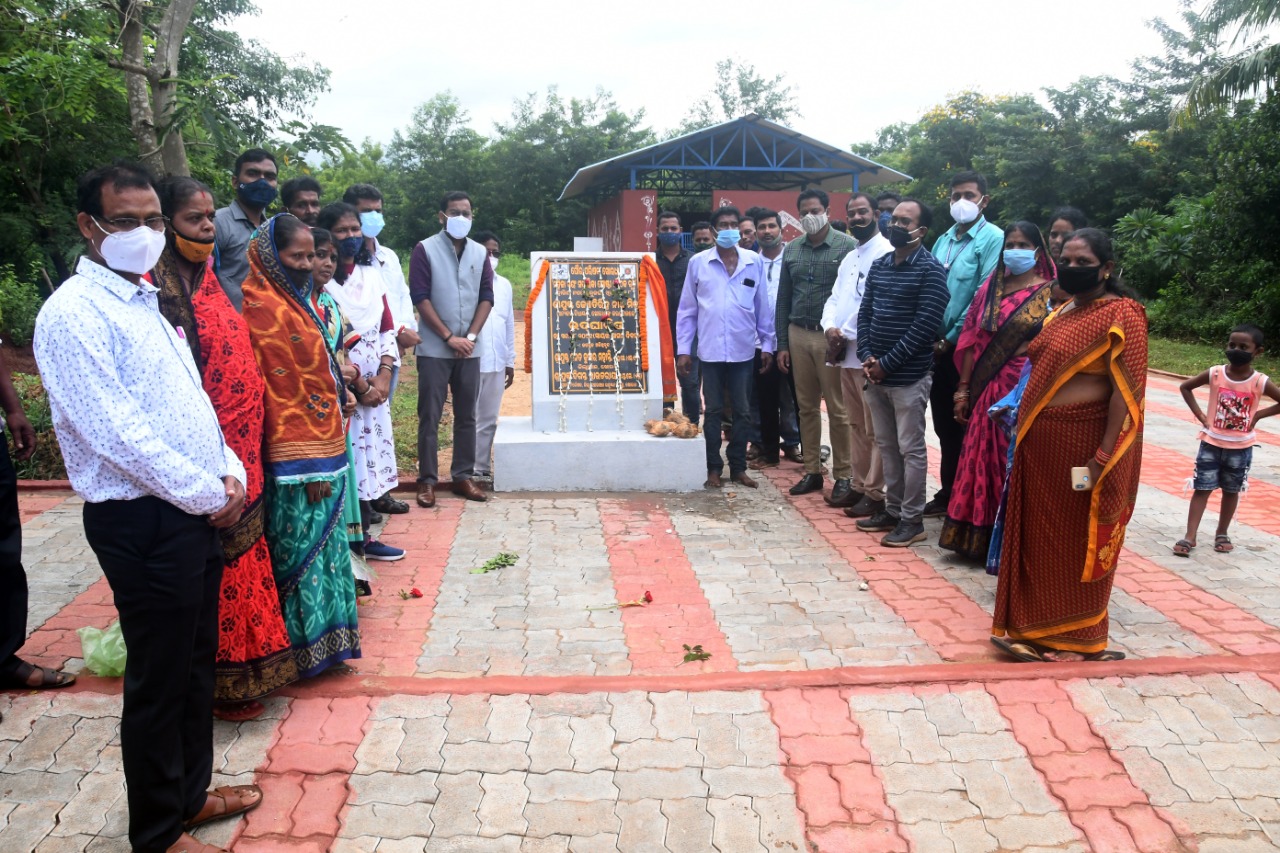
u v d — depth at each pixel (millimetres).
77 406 2395
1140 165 26375
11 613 3627
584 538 5688
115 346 2482
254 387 3287
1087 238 3803
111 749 3322
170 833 2721
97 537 2547
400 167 41125
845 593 4844
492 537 5688
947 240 6023
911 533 5590
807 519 6145
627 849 2906
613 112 39656
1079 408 3875
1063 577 3984
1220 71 16625
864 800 3141
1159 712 3615
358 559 4516
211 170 12750
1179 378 14883
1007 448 5078
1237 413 5309
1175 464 8148
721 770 3271
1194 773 3287
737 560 5336
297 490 3652
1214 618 4535
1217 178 20109
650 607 4645
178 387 2641
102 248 2479
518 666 4008
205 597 2775
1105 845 2963
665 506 6391
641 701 3643
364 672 3928
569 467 6707
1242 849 2941
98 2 7973
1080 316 3906
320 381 3680
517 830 2977
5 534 3600
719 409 6902
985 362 5145
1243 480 5371
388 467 5605
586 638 4285
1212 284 19359
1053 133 27766
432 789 3150
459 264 6273
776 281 7602
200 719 2863
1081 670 3861
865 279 5879
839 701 3664
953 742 3443
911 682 3785
